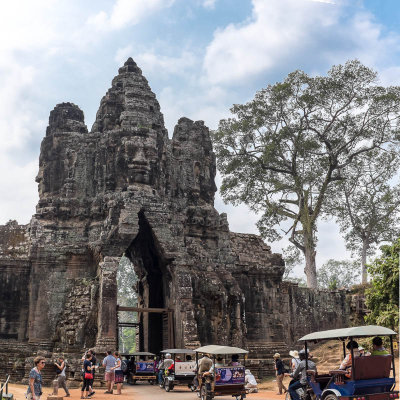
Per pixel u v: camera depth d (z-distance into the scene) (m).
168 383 23.14
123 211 31.67
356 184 52.56
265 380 31.66
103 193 34.00
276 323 37.56
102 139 35.34
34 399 13.05
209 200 39.88
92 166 35.19
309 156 47.19
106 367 22.36
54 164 35.56
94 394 21.55
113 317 29.11
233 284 34.88
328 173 46.41
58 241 33.09
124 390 24.09
